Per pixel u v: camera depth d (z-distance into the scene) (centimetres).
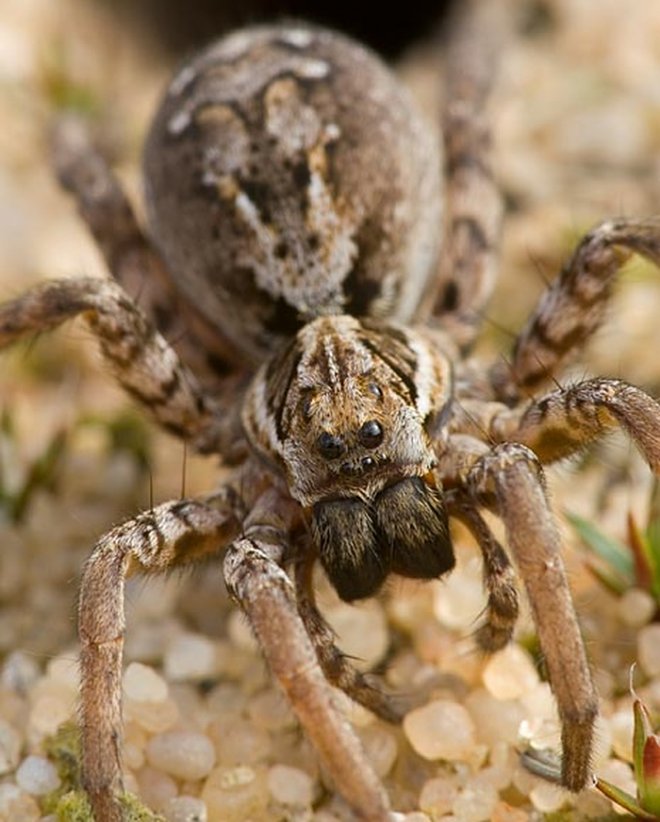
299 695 8
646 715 9
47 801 9
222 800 9
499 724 9
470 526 9
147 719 9
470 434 9
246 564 9
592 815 9
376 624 9
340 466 9
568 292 9
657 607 9
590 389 9
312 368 9
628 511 9
